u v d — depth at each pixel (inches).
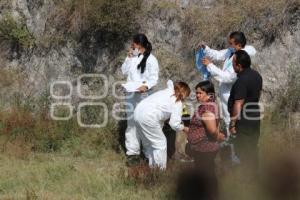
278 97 690.8
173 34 749.3
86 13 763.4
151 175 556.4
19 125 702.5
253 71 529.3
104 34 767.1
